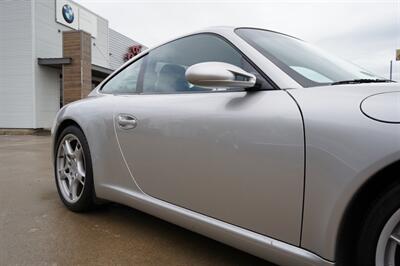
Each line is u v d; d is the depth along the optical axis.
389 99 1.26
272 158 1.48
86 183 2.59
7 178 4.01
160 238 2.24
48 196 3.21
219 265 1.88
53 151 2.99
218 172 1.69
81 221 2.54
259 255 1.58
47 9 13.35
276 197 1.47
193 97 1.92
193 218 1.83
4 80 13.08
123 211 2.77
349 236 1.33
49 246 2.10
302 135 1.39
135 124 2.18
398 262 1.24
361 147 1.23
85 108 2.66
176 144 1.90
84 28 15.67
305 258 1.39
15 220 2.55
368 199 1.29
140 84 2.41
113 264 1.89
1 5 12.86
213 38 2.01
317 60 1.96
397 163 1.16
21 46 12.80
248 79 1.58
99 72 15.34
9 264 1.87
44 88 13.25
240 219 1.62
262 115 1.54
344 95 1.39
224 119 1.68
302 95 1.49
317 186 1.34
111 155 2.38
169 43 2.33
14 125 13.08
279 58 1.78
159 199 2.05
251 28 2.09
